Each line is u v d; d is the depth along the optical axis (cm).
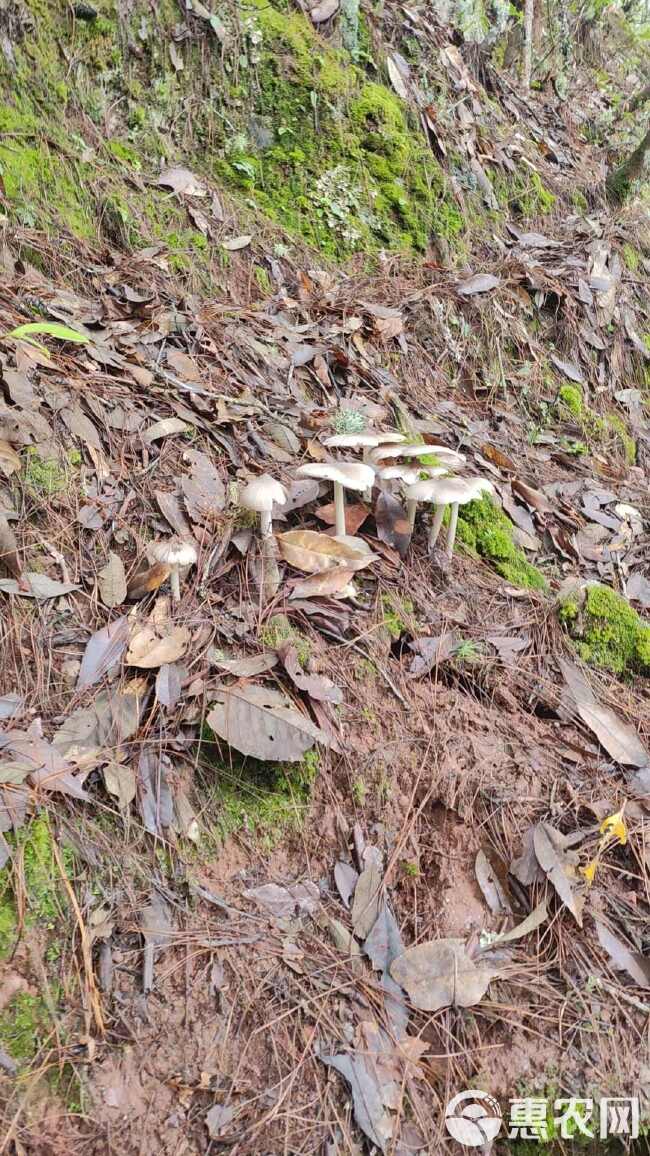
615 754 62
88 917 45
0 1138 38
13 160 82
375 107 116
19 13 86
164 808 50
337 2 117
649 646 72
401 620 65
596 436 109
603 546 88
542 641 71
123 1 95
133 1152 40
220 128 106
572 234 135
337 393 88
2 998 41
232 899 50
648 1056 48
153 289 84
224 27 105
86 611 56
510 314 112
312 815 54
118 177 93
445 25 142
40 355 66
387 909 52
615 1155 48
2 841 44
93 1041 42
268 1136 42
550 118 165
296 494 69
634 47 221
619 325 123
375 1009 47
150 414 70
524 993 50
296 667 56
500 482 89
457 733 60
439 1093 46
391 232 115
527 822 57
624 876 56
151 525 62
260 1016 45
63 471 61
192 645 56
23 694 50
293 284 102
